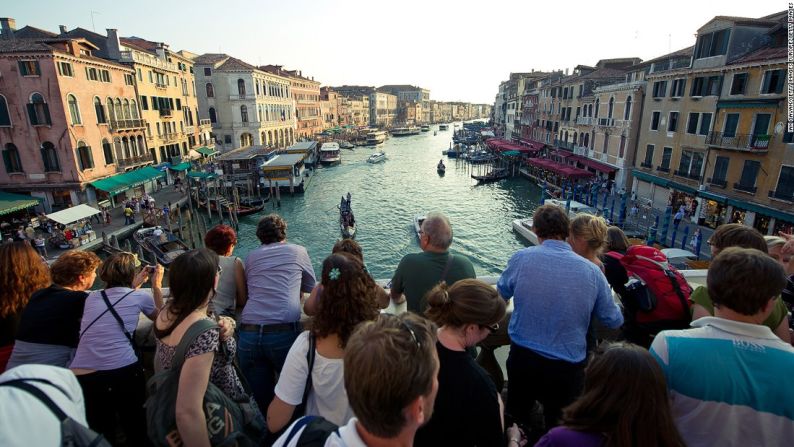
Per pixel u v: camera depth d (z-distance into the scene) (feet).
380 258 102.99
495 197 159.53
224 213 131.03
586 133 157.69
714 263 6.96
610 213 108.17
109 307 9.70
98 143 112.47
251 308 10.80
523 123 242.78
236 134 218.38
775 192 79.51
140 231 94.43
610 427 5.52
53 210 105.09
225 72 211.82
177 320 7.58
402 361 4.48
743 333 6.52
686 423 6.53
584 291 9.18
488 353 12.27
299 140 304.30
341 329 7.25
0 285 9.71
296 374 7.48
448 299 7.26
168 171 151.84
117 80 122.62
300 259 11.64
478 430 6.95
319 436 5.30
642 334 10.49
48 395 4.58
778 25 82.48
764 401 6.04
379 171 222.28
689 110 100.63
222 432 7.68
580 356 9.27
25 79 97.55
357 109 462.60
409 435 4.80
